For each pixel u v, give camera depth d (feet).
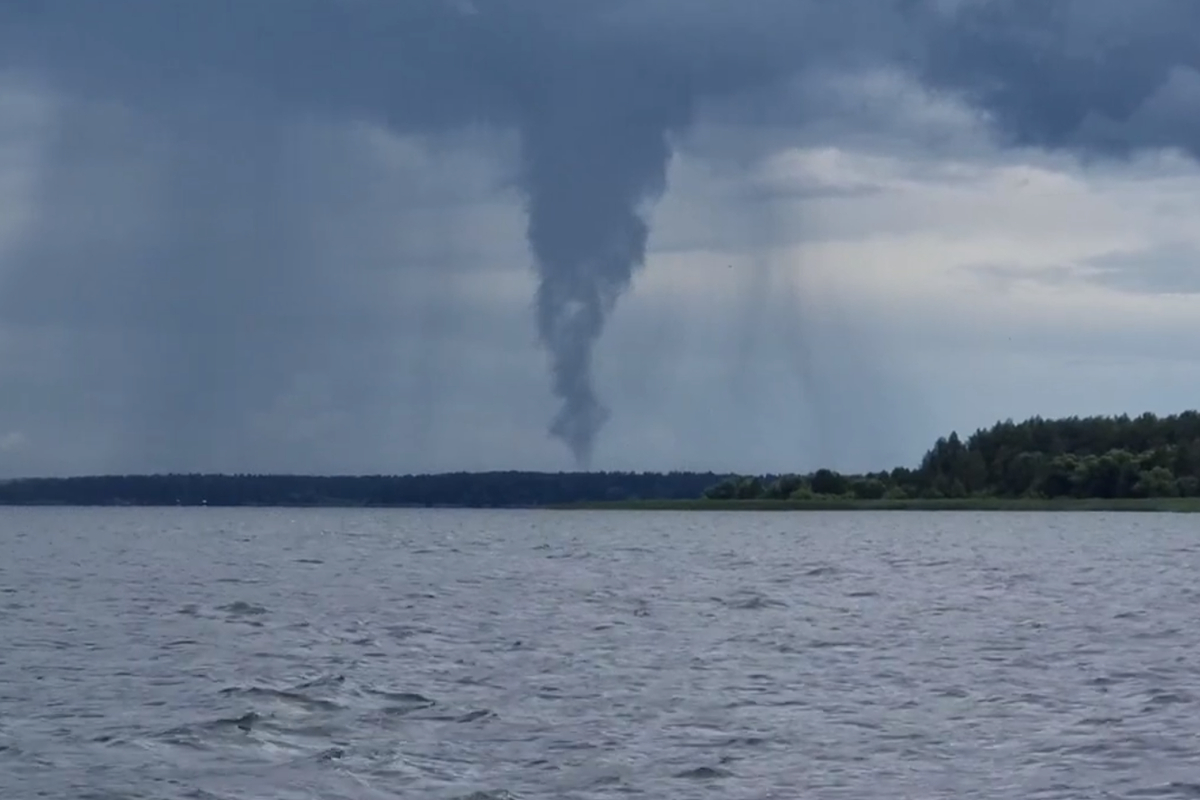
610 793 154.10
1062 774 163.53
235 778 158.81
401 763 166.61
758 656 265.34
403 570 566.77
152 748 173.17
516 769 164.76
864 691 222.07
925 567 594.65
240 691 212.84
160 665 247.09
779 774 163.43
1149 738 182.91
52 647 273.95
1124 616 352.08
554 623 327.47
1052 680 233.96
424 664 249.55
